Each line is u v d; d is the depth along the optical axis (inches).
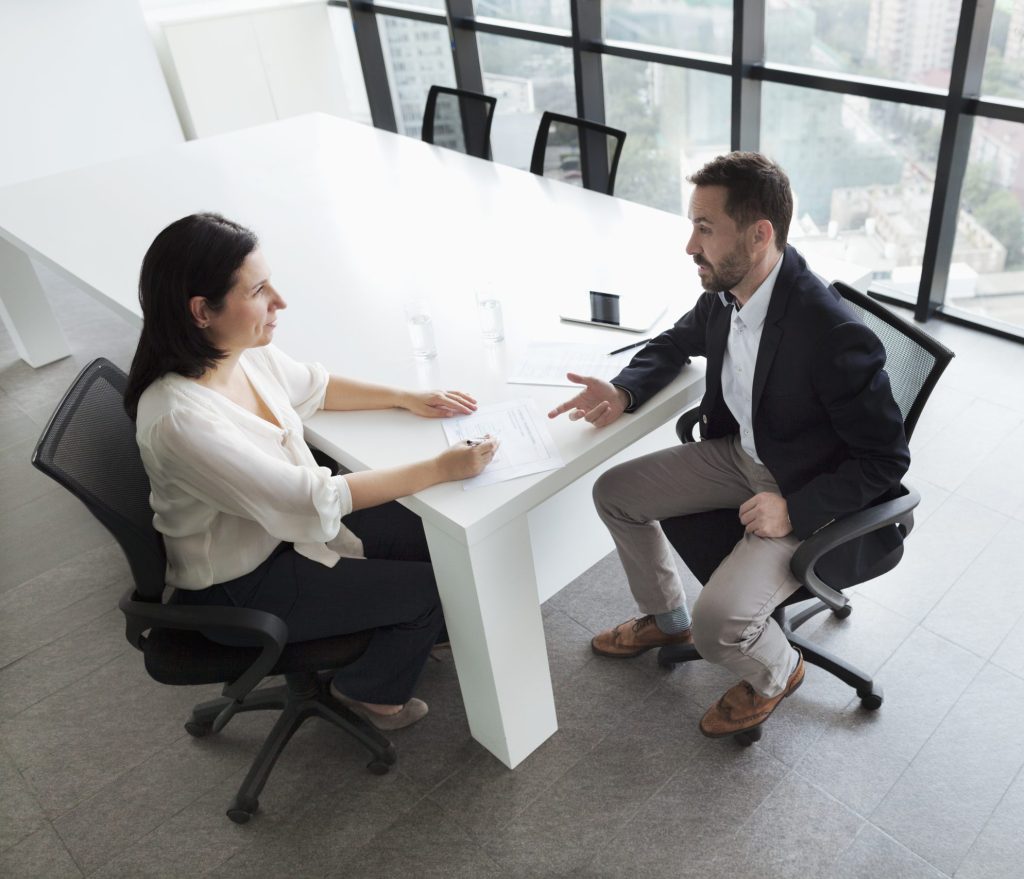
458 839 75.9
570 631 94.3
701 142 164.4
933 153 130.5
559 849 74.2
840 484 66.5
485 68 204.1
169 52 227.0
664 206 181.0
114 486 67.2
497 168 138.5
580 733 83.4
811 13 134.8
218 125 236.7
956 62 117.6
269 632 64.6
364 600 71.5
